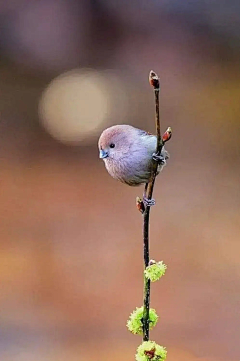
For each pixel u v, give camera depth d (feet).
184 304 30.63
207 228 39.06
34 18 62.34
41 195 44.09
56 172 48.03
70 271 33.68
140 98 60.39
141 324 9.83
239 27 63.31
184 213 41.34
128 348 26.78
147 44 64.18
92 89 60.70
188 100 59.88
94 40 63.72
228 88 61.11
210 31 63.98
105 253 35.86
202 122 56.65
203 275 33.42
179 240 37.55
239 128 55.57
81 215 40.96
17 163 49.73
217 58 63.87
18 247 36.24
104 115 57.67
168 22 64.03
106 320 29.19
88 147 52.49
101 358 25.99
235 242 37.14
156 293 31.81
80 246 36.55
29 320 28.91
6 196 43.57
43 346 26.73
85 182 46.60
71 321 28.99
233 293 31.63
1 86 61.00
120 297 31.24
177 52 64.03
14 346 26.86
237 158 50.57
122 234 38.40
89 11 63.10
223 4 63.10
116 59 64.03
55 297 31.17
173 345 27.14
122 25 64.03
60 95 58.70
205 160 50.14
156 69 63.52
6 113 57.67
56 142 52.90
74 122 56.08
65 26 62.95
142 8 63.57
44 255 35.47
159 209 42.06
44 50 63.10
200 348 26.68
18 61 62.80
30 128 55.52
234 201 43.21
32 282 32.27
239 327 28.68
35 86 61.26
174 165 49.57
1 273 33.30
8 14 62.18
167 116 58.03
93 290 31.94
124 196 44.39
